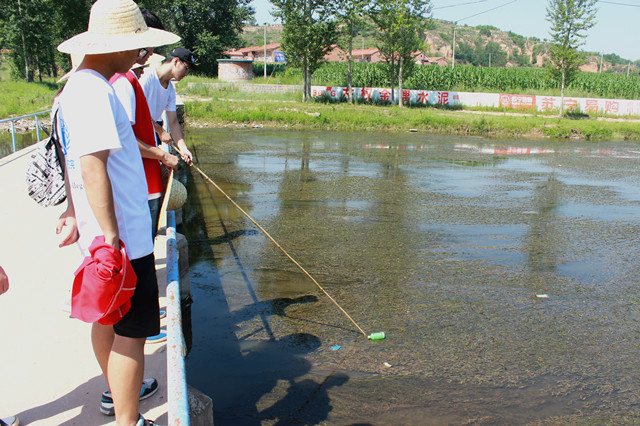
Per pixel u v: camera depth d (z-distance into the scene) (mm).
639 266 6473
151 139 2887
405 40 30094
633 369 4180
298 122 23281
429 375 3984
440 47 141875
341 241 7121
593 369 4160
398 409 3535
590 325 4891
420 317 4949
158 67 3889
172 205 3771
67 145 1979
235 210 8641
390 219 8312
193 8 42938
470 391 3799
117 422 2076
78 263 4355
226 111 23391
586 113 30453
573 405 3684
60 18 37000
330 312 4996
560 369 4145
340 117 23484
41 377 2684
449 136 21922
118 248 1835
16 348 2977
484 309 5160
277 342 4387
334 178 11617
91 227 1930
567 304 5332
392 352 4297
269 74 48469
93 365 2816
